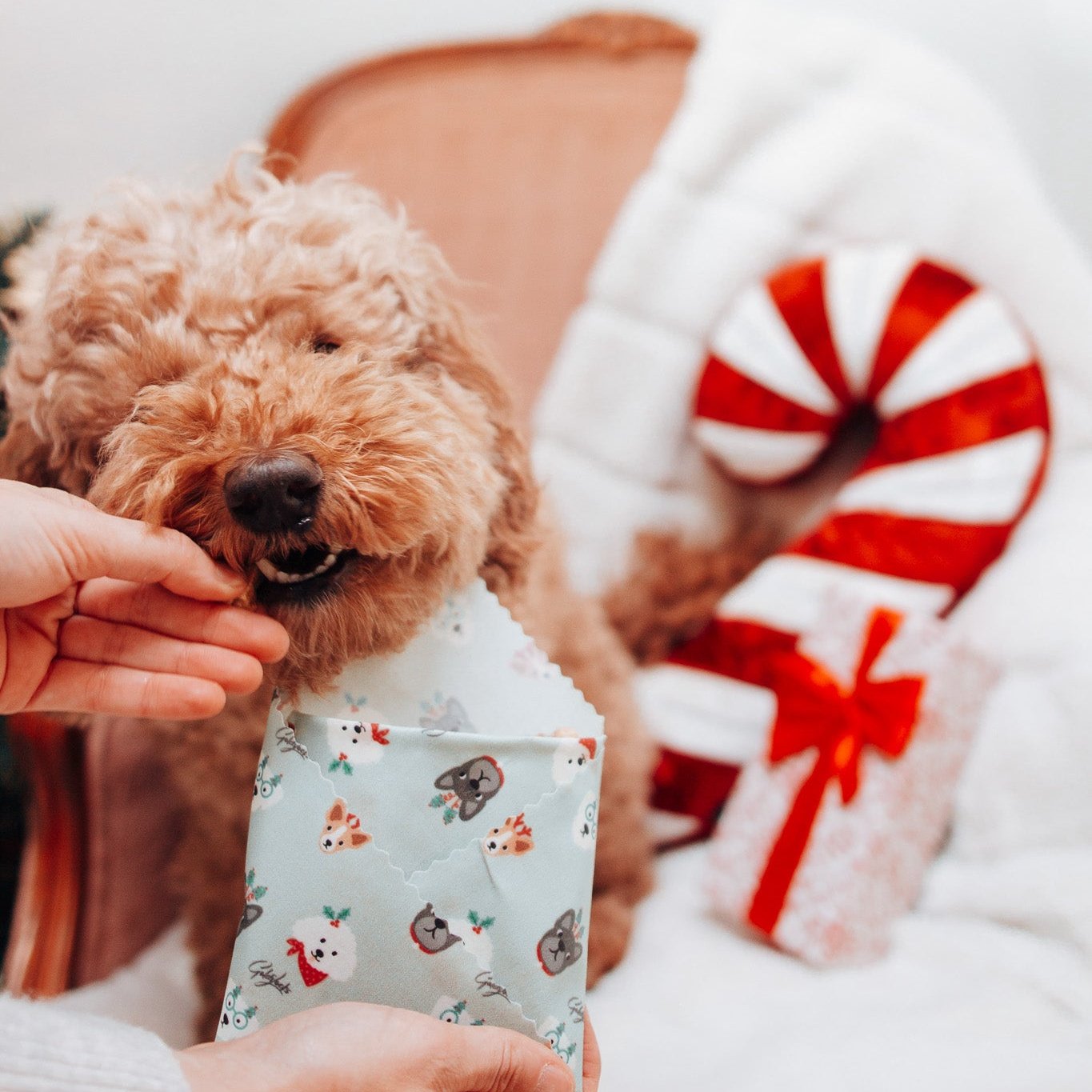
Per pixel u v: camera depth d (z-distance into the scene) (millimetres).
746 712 1338
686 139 1495
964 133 1449
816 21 1494
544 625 1126
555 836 698
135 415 819
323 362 835
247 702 993
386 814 685
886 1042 920
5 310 1114
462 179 1599
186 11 1549
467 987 680
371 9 1642
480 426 960
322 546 741
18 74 1484
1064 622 1189
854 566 1309
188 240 903
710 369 1434
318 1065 593
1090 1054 894
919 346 1310
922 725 1130
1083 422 1358
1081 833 1102
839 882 1099
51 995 1144
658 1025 1007
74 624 713
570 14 1687
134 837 1252
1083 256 1544
